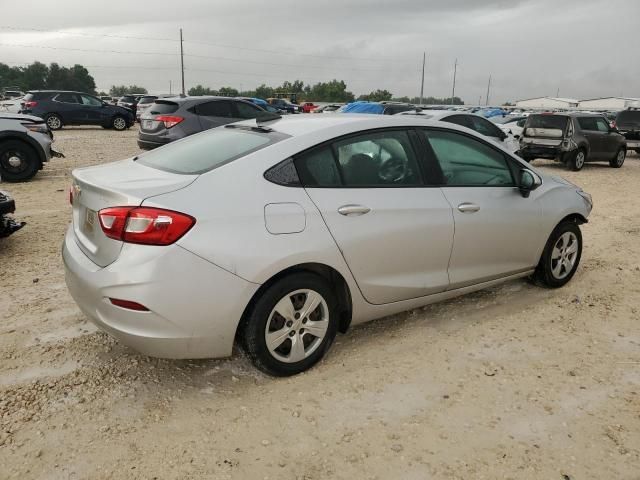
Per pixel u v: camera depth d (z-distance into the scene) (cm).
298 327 331
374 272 354
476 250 409
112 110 2478
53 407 303
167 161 356
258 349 317
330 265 330
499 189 425
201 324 295
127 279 282
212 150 353
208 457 265
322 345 344
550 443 278
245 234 300
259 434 283
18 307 433
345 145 351
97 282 291
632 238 693
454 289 406
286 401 312
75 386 325
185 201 292
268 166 321
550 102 9125
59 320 412
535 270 483
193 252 287
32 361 352
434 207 378
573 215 488
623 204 947
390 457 266
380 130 369
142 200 285
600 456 269
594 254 615
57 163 1267
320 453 269
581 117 1498
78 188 336
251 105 1282
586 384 335
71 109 2383
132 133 2327
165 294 284
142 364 351
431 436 282
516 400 316
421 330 406
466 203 396
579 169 1496
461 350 376
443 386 330
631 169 1587
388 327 411
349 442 277
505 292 485
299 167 330
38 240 618
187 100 1203
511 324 419
